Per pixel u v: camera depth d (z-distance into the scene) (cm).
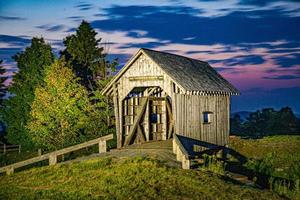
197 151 2795
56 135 4250
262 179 2481
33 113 4256
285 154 3253
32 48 5172
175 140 2544
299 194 2080
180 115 2650
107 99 4478
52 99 4234
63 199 1844
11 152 5119
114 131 4434
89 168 2342
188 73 2922
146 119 3131
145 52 2755
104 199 1798
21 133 5197
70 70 4303
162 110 3306
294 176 2553
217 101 3123
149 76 2762
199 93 2738
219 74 3550
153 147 2777
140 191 1884
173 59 3053
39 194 1953
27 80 5178
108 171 2216
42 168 2558
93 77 5175
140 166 2238
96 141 2783
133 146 2877
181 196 1838
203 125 2914
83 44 5384
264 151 3450
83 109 4322
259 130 8156
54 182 2181
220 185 2016
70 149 2733
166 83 2677
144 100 3112
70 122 4259
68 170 2356
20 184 2227
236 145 3669
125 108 2992
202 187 1947
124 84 2897
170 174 2109
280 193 2089
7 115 5306
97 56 5353
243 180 2308
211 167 2395
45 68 4356
